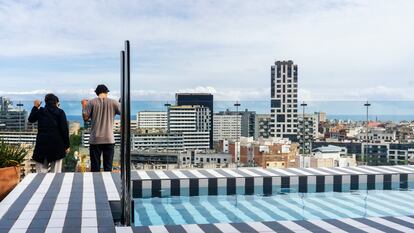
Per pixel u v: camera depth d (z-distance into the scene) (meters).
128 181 4.70
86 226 4.25
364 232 4.21
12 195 5.64
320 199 7.20
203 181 7.57
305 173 8.18
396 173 8.27
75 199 5.41
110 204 5.38
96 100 7.88
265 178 7.79
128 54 4.66
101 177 7.10
